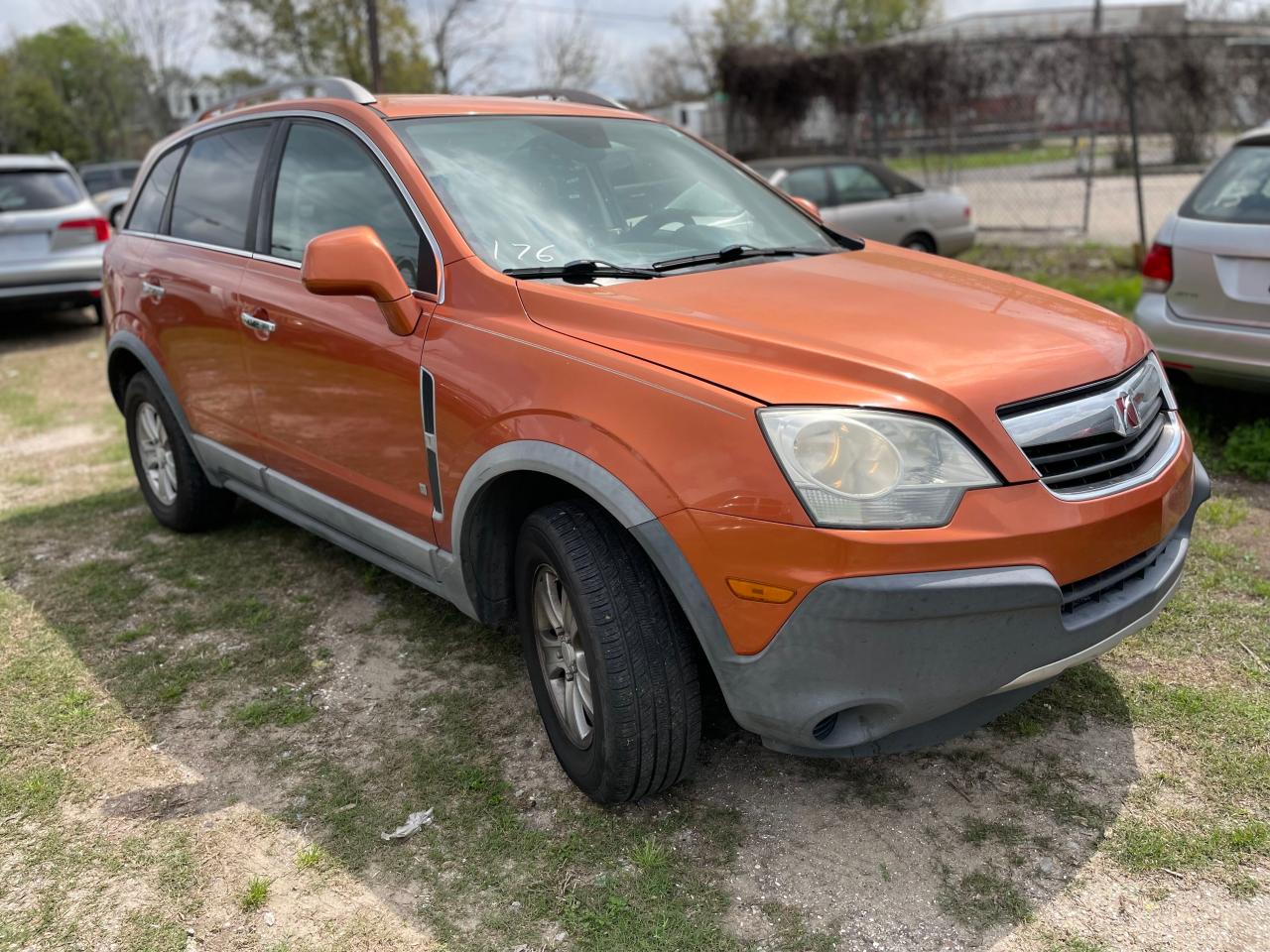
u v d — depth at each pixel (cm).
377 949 219
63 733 304
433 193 294
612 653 230
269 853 249
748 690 218
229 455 390
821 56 1529
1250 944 209
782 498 205
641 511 221
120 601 392
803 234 349
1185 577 366
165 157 452
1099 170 1546
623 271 283
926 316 251
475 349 264
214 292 371
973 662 211
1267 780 257
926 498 205
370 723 303
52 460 592
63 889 239
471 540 273
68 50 4147
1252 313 449
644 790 246
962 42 1412
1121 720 286
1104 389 236
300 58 3616
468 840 250
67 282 959
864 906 223
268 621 371
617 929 220
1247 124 1351
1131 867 231
